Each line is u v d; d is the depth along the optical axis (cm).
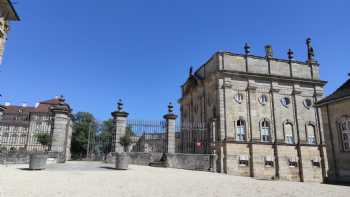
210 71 3209
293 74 3225
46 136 2230
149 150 2577
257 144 2838
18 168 1611
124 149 2436
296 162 2934
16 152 1958
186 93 3897
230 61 3047
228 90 2920
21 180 1127
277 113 3028
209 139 2869
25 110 6216
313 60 3362
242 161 2766
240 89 2988
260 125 2942
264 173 2786
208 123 2945
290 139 3028
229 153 2727
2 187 938
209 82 3167
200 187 1217
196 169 2511
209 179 1619
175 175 1731
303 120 3108
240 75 2998
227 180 1628
